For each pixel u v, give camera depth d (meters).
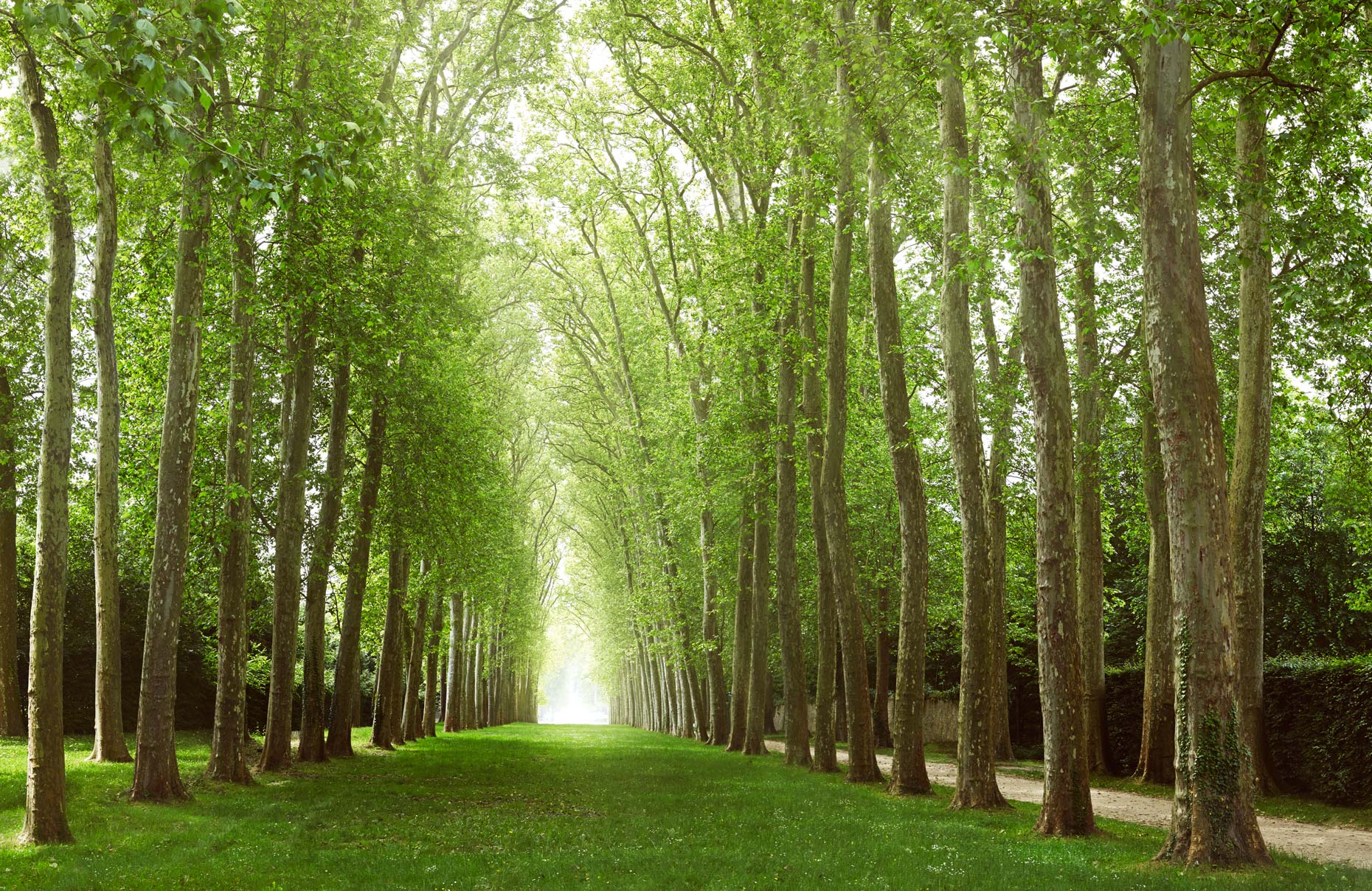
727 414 30.02
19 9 6.92
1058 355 14.53
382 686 32.12
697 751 33.81
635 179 36.19
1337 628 32.00
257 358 23.34
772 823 14.79
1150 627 23.70
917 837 13.34
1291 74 13.48
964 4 12.88
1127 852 12.22
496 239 38.34
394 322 22.03
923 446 28.27
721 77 27.94
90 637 32.59
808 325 25.14
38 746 12.16
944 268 17.28
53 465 12.49
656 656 50.22
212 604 30.58
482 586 39.00
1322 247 13.77
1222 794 11.20
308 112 17.69
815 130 20.45
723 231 29.44
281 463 24.70
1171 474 11.73
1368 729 19.53
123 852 11.66
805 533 33.81
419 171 26.58
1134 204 15.52
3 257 17.86
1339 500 22.66
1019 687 40.25
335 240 20.05
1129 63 12.92
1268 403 19.17
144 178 16.80
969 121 19.12
